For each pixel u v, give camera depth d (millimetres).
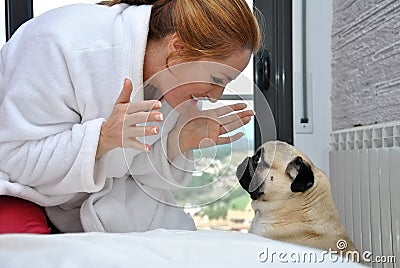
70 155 1055
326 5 1930
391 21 1488
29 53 1115
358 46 1721
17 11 1831
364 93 1675
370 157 1456
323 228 1396
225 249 632
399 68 1438
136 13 1159
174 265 572
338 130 1812
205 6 1093
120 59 1121
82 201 1226
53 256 603
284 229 1394
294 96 1920
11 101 1092
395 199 1307
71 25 1144
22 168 1091
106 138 1045
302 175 1384
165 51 1106
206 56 1065
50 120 1101
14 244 635
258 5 1927
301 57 1926
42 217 1149
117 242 658
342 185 1674
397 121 1388
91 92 1116
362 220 1510
